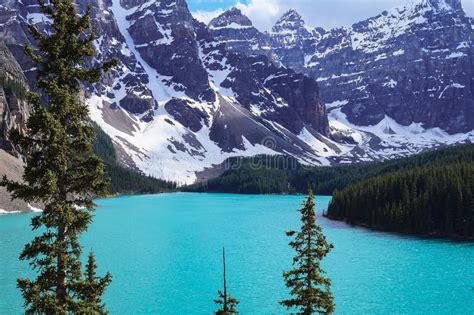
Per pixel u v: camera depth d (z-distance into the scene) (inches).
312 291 1341.0
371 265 3801.7
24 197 1011.3
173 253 4293.8
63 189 1053.2
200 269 3668.8
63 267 1036.5
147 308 2706.7
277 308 2694.4
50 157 1012.5
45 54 1062.4
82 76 1061.8
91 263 1401.3
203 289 3105.3
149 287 3139.8
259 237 5255.9
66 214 1000.2
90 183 1047.0
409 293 3006.9
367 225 6058.1
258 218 7086.6
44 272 1035.9
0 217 6013.8
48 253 1009.5
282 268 3698.3
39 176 1015.0
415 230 5447.8
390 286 3169.3
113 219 6943.9
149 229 5871.1
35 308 986.1
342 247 4591.5
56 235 1048.8
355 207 6402.6
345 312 2647.6
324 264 3843.5
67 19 1053.8
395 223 5659.5
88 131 1077.8
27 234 4847.4
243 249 4517.7
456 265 3806.6
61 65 1023.0
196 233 5551.2
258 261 3961.6
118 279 3351.4
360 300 2866.6
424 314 2613.2
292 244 1385.3
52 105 1034.7
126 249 4483.3
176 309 2687.0
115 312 2640.3
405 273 3531.0
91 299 1047.0
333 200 7160.4
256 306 2731.3
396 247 4589.1
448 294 2999.5
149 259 4018.2
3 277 3206.2
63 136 1020.5
